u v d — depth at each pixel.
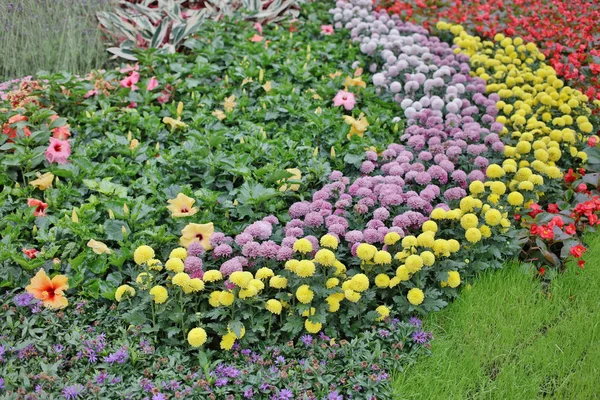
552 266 4.53
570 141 5.49
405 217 4.20
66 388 3.11
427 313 3.95
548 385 3.61
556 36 7.59
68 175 4.86
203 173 5.00
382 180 4.68
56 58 6.88
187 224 4.29
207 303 3.79
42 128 5.25
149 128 5.50
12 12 6.98
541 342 3.85
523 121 5.67
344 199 4.45
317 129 5.51
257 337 3.63
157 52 6.68
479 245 4.34
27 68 6.66
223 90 6.27
